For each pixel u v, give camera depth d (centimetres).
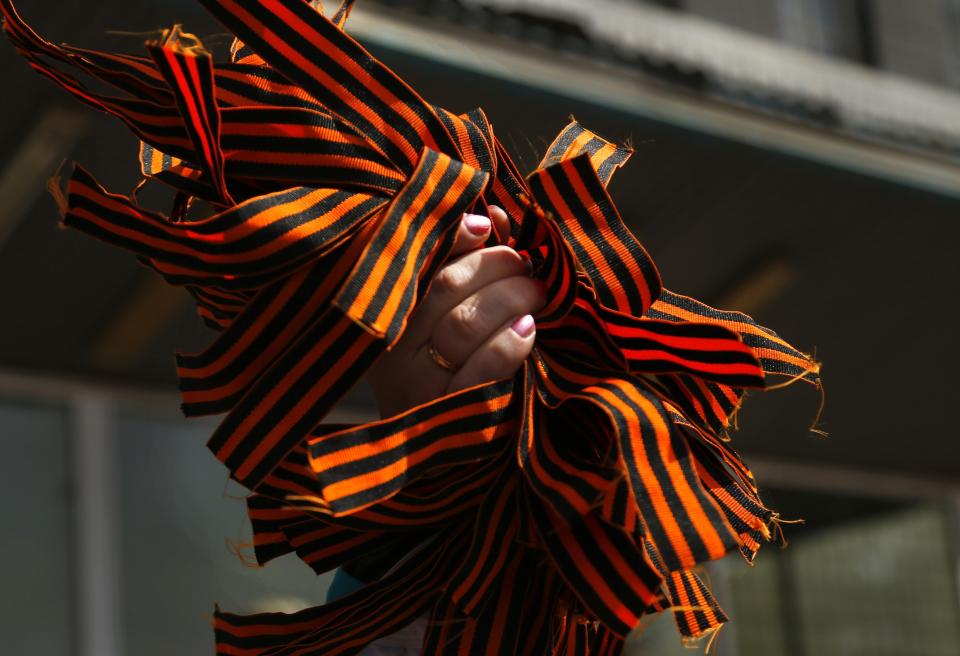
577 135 72
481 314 62
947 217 463
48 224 354
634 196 416
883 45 506
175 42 59
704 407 66
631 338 64
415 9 351
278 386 58
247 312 60
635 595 56
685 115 398
